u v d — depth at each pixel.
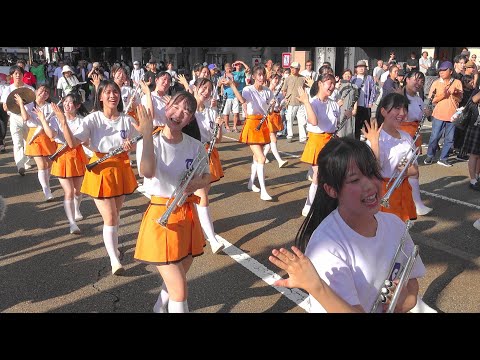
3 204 3.11
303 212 6.12
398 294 1.96
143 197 6.93
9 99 6.82
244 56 25.05
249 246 5.20
